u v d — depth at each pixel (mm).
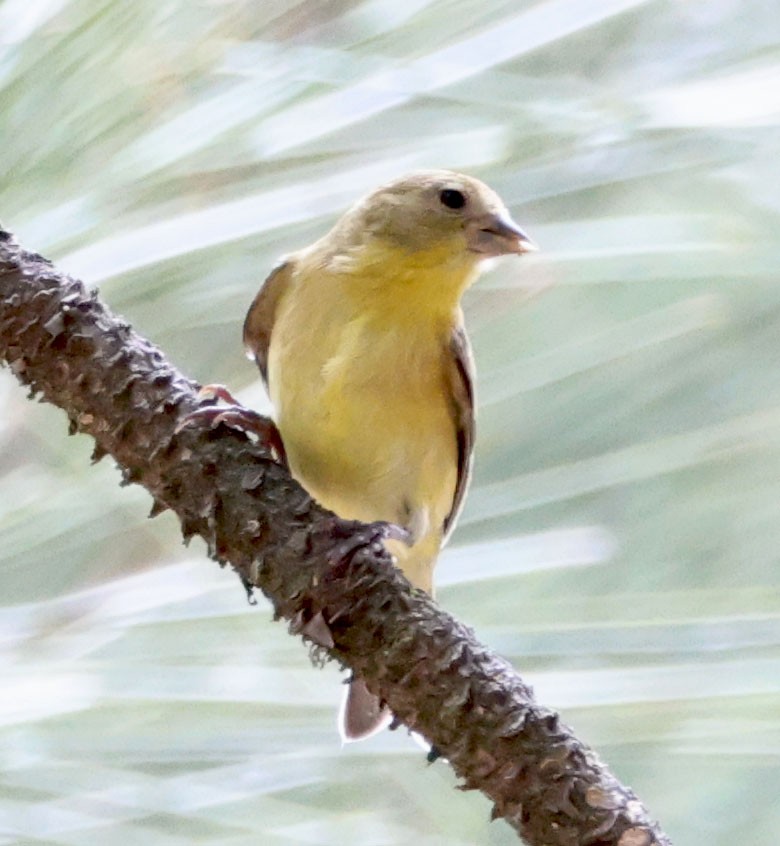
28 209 3211
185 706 3227
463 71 3225
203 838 3227
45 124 3209
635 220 3266
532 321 3311
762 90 3238
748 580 3295
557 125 3238
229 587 3229
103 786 3219
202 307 3230
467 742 3197
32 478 3230
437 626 3203
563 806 3191
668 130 3240
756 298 3291
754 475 3299
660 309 3297
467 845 3289
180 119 3217
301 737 3227
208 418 3219
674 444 3281
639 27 3256
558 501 3287
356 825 3260
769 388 3293
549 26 3227
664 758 3262
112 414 3217
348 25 3227
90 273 3215
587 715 3227
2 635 3219
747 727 3223
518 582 3283
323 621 3209
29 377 3217
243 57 3219
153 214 3217
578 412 3297
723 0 3258
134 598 3223
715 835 3332
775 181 3273
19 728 3217
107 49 3211
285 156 3219
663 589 3289
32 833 3213
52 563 3246
